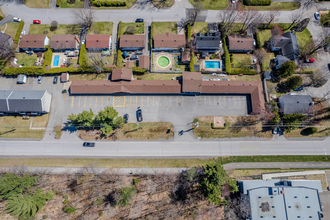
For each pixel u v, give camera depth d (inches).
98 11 3585.1
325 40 3181.6
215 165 2420.0
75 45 3321.9
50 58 3307.1
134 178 2854.3
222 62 3314.5
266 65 3292.3
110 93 3090.6
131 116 3070.9
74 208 2721.5
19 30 3390.7
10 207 2290.8
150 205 2800.2
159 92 3080.7
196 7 3533.5
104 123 2783.0
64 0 3604.8
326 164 2896.2
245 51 3366.1
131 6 3599.9
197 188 2832.2
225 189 2719.0
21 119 3048.7
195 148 2965.1
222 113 3088.1
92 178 2844.5
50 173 2861.7
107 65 3282.5
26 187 2561.5
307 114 3048.7
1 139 2979.8
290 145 2970.0
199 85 3024.1
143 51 3385.8
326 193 2812.5
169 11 3587.6
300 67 3262.8
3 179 2401.6
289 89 3164.4
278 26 3440.0
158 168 2893.7
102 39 3309.5
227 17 3437.5
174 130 3021.7
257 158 2923.2
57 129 3026.6
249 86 3068.4
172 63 3316.9
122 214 2778.1
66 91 3154.5
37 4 3592.5
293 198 2610.7
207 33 3363.7
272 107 2962.6
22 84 3189.0
